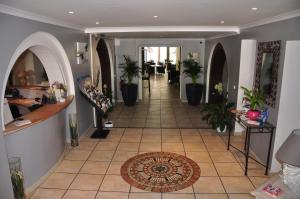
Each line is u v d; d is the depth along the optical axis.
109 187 3.60
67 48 4.68
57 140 4.29
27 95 5.42
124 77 8.73
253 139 4.56
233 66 5.65
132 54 8.74
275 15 3.66
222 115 5.68
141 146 5.01
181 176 3.89
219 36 6.85
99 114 5.61
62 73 4.69
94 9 3.20
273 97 3.86
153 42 8.62
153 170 4.07
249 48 4.89
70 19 4.10
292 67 3.50
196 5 2.97
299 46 3.41
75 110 5.09
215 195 3.41
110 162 4.34
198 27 5.30
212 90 8.23
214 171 4.03
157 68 17.02
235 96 5.45
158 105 8.59
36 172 3.60
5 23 2.83
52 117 4.07
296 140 2.32
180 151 4.77
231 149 4.86
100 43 7.50
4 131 3.01
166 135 5.63
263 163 4.19
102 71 8.20
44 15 3.60
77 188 3.56
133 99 8.45
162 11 3.40
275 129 3.77
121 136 5.57
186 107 8.29
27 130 3.37
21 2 2.65
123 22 4.59
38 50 4.15
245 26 4.95
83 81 5.38
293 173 2.50
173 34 6.65
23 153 3.33
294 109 3.63
